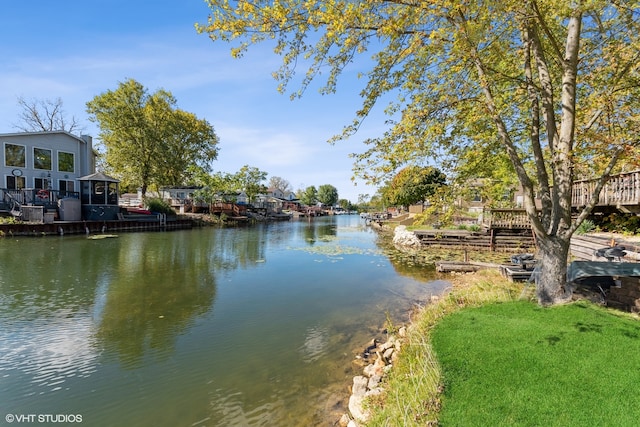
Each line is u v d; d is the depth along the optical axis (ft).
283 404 13.51
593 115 18.78
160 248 55.52
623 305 17.28
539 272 19.27
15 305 25.52
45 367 16.52
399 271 41.42
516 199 68.08
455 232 61.21
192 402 13.71
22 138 76.74
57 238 62.13
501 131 19.43
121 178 115.34
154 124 116.67
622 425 8.31
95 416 12.84
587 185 39.06
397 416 10.30
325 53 18.10
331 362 17.13
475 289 24.99
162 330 21.34
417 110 18.90
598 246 30.86
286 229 113.70
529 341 13.23
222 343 19.45
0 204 67.10
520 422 8.80
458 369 11.77
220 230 97.96
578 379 10.37
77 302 26.53
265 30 15.55
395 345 18.10
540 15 16.43
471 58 17.46
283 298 28.84
